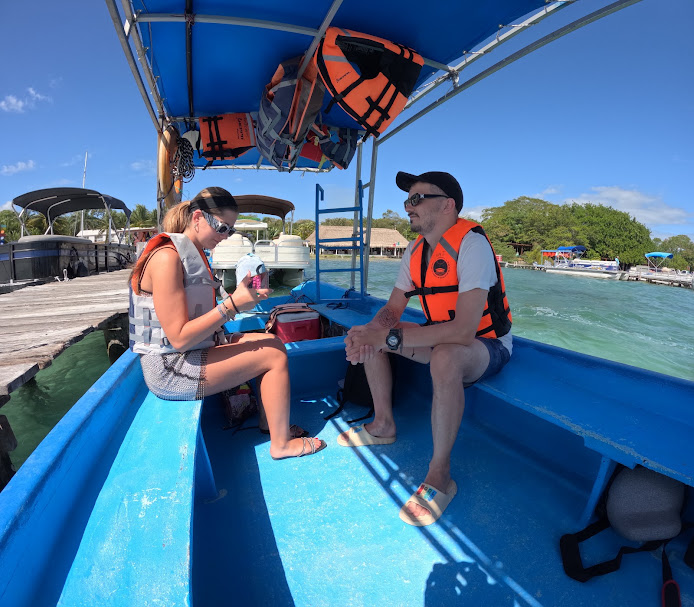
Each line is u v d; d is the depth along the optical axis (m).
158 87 3.80
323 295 4.91
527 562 1.42
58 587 0.85
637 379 1.84
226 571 1.37
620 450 1.37
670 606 1.22
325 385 2.89
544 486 1.82
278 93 3.41
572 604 1.26
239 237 13.08
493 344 1.94
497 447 2.13
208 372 1.71
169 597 0.82
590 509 1.54
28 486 0.90
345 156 4.83
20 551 0.81
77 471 1.15
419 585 1.33
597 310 14.68
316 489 1.80
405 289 2.22
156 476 1.21
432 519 1.60
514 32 2.82
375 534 1.54
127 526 1.01
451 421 1.70
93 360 6.66
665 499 1.39
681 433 1.46
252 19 2.64
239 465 1.97
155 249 1.62
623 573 1.37
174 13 2.57
